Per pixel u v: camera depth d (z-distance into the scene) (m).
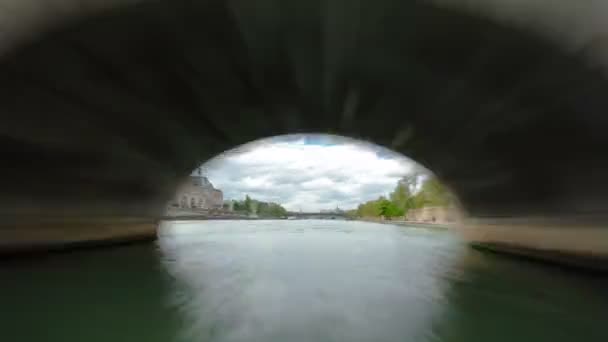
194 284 12.30
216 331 7.80
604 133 11.16
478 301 10.35
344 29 9.78
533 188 16.88
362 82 13.23
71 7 8.45
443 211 80.00
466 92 12.19
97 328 8.02
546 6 8.07
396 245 27.22
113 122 14.82
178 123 16.72
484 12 8.38
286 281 12.83
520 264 17.20
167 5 8.59
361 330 7.88
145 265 16.22
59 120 13.31
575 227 14.84
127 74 11.51
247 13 9.06
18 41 9.01
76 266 15.58
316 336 7.54
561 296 10.97
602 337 7.71
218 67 11.97
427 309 9.51
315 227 70.81
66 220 19.08
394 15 8.99
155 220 29.22
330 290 11.46
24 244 16.62
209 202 184.12
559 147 13.09
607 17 7.83
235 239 33.28
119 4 8.45
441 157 20.39
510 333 7.94
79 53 10.00
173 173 25.17
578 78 9.35
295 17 9.23
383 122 17.89
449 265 16.88
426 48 10.21
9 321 8.44
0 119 12.16
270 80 13.20
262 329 7.89
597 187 13.24
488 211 22.98
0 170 14.43
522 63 9.71
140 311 9.18
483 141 15.72
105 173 19.27
